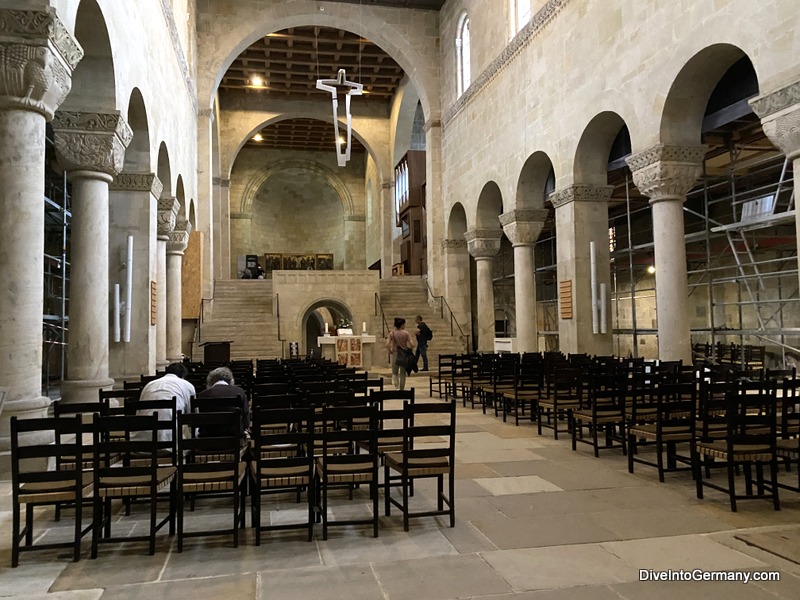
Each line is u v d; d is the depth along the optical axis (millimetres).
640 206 22312
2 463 6445
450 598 3723
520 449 8172
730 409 5391
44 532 5012
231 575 4082
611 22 13164
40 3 6137
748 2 9453
